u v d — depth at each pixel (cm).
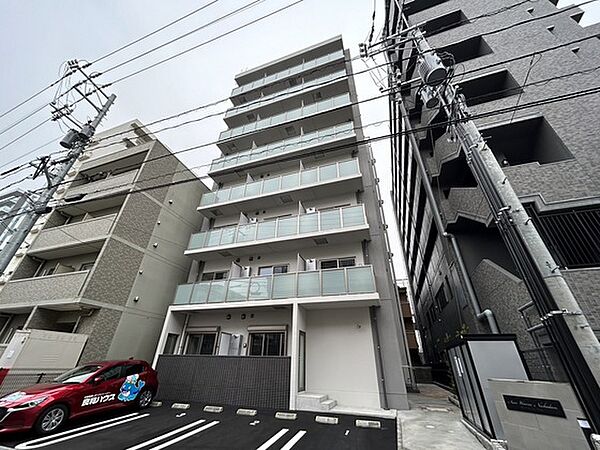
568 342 267
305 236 902
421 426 504
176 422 519
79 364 732
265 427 495
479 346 425
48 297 819
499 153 768
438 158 942
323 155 1164
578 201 541
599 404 239
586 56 717
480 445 394
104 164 1223
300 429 483
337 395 707
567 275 477
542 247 314
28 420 414
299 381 704
